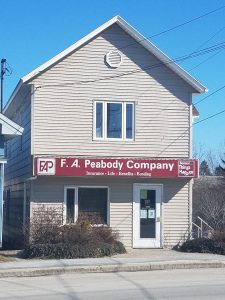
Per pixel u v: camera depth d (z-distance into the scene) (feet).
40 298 40.16
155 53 74.84
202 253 69.31
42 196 72.59
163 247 74.95
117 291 43.19
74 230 66.23
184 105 76.02
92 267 55.62
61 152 72.69
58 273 54.39
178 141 75.51
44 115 72.64
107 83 74.49
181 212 75.77
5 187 107.04
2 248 79.46
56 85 73.10
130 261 59.52
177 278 50.98
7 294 42.16
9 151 102.32
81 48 73.97
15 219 89.51
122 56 74.95
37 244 64.49
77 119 73.36
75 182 73.51
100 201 74.28
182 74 75.25
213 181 162.20
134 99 74.95
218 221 109.81
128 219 74.59
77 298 40.06
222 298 39.88
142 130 74.90
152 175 72.33
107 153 73.77
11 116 98.17
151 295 41.22
